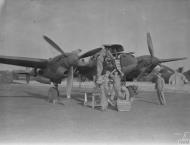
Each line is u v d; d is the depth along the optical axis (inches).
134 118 283.9
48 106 366.6
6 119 273.7
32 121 263.6
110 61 385.7
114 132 223.8
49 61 383.2
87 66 397.1
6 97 463.2
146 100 432.5
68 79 375.9
